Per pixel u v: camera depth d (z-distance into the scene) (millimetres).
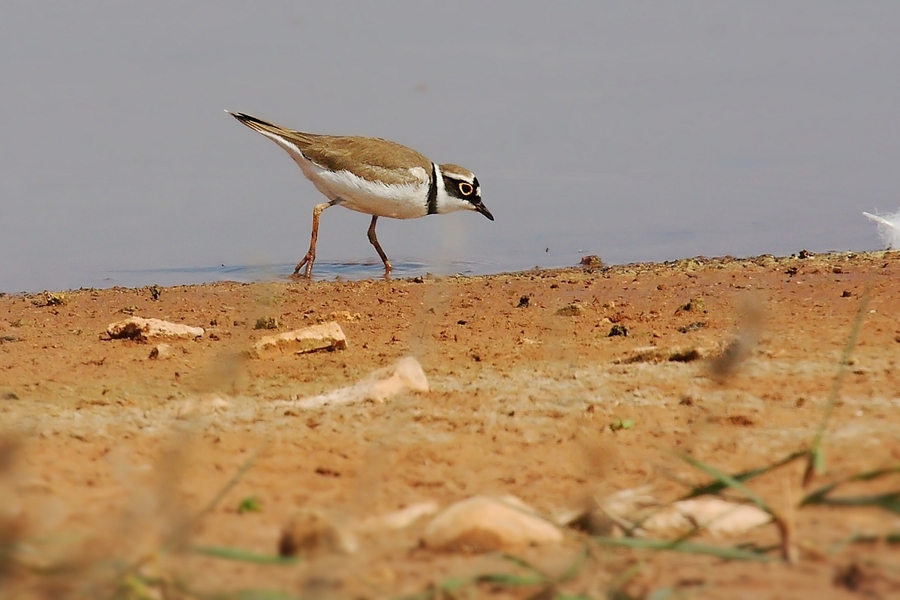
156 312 18062
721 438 8695
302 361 13133
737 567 5824
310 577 5555
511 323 15578
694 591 5496
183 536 5766
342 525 6250
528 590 5629
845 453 7930
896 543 5980
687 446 8500
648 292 17688
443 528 6355
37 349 14727
